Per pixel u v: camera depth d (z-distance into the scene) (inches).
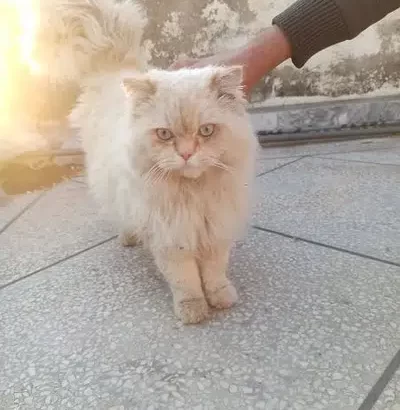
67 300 21.4
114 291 22.0
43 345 18.1
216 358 16.6
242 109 18.8
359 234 25.9
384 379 14.9
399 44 50.0
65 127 43.5
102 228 30.2
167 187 17.9
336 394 14.4
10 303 21.5
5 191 40.6
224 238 19.5
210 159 17.1
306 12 23.5
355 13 23.0
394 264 22.2
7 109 42.2
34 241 28.9
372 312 18.6
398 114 50.2
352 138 49.3
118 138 20.7
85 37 27.2
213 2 46.5
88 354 17.4
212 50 48.1
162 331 18.5
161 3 45.8
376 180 34.9
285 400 14.4
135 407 14.6
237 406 14.3
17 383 16.0
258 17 47.6
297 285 21.1
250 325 18.4
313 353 16.4
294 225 27.8
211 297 20.0
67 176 43.4
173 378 15.7
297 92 50.6
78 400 15.1
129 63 27.6
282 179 36.9
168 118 17.0
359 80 50.9
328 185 34.6
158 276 23.1
